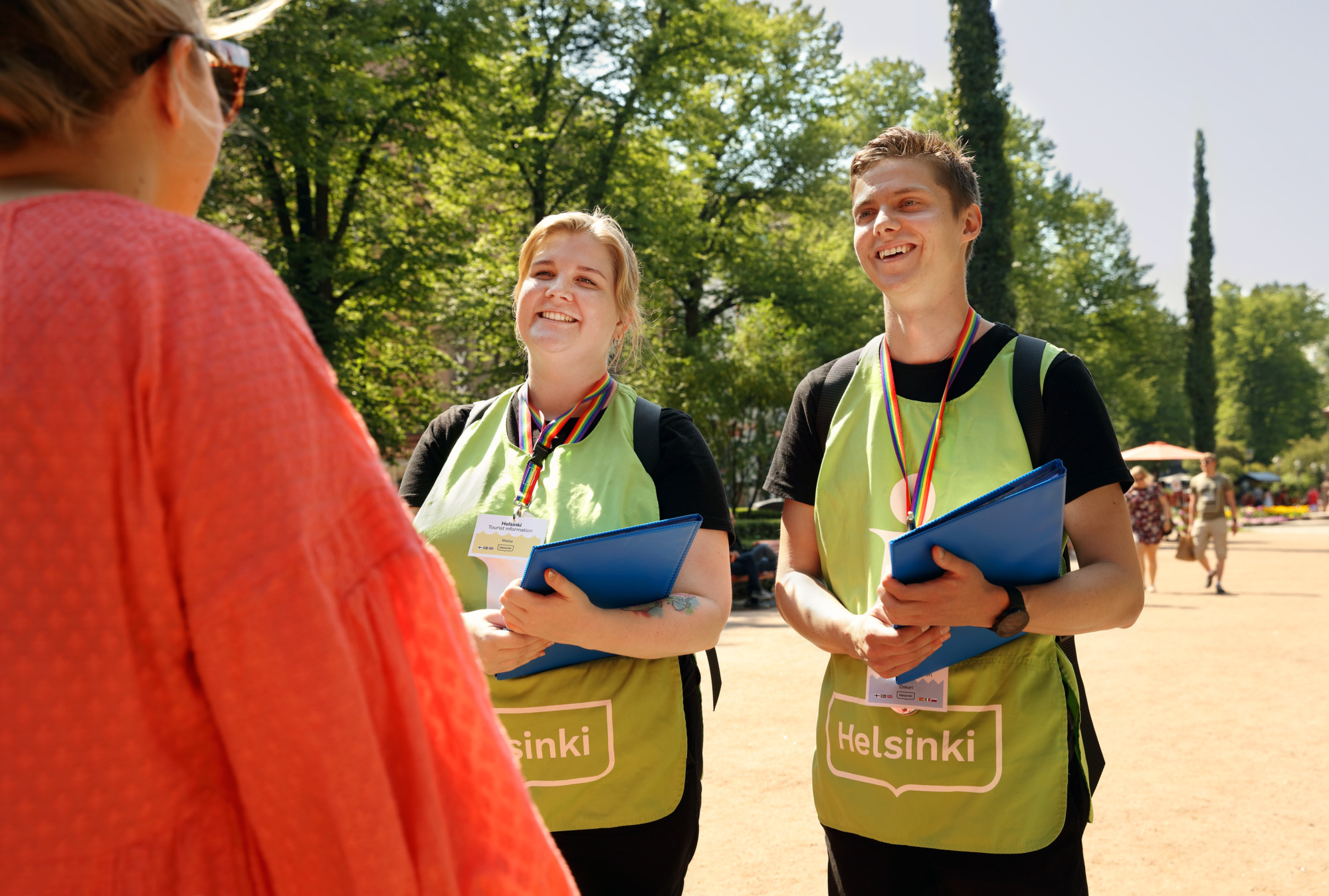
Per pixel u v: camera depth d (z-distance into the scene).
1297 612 10.33
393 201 16.86
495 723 0.81
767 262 24.41
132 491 0.65
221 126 0.85
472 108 16.12
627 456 2.04
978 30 15.88
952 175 1.94
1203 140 37.47
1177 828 3.84
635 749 1.92
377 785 0.69
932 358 1.98
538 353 2.14
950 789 1.80
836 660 2.00
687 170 23.02
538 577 1.69
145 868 0.67
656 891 1.94
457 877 0.76
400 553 0.76
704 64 21.17
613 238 2.22
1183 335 44.69
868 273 2.00
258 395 0.68
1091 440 1.82
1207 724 5.42
